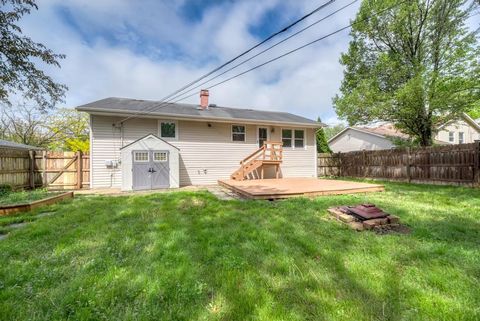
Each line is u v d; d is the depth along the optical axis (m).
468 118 18.98
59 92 7.35
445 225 3.67
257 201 5.85
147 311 1.65
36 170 8.96
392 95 11.16
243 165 10.55
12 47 5.91
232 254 2.62
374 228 3.60
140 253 2.67
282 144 11.25
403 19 10.70
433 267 2.32
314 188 7.29
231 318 1.61
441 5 10.21
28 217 4.28
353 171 13.02
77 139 18.25
